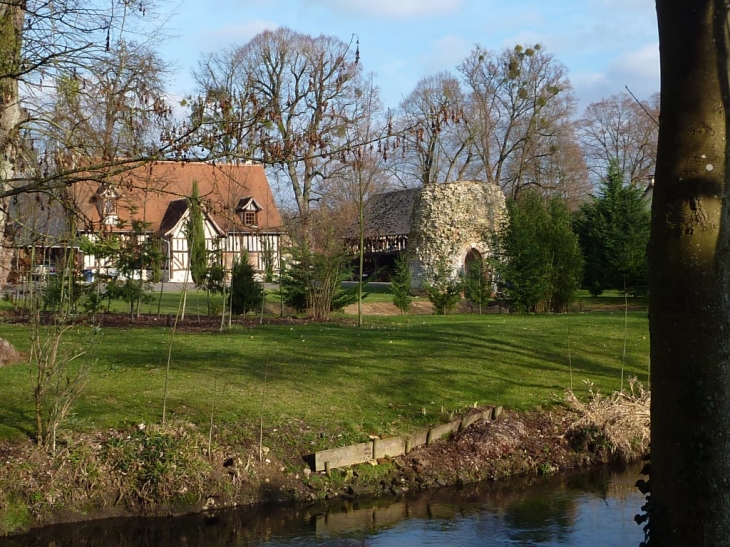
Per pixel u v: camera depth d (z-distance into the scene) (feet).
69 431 28.14
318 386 37.68
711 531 14.70
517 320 65.00
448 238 110.93
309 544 25.29
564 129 159.94
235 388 36.09
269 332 54.19
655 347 15.47
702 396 14.71
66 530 25.52
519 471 33.37
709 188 14.78
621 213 105.70
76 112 32.12
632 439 36.70
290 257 73.56
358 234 106.42
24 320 56.03
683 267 14.88
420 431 33.76
